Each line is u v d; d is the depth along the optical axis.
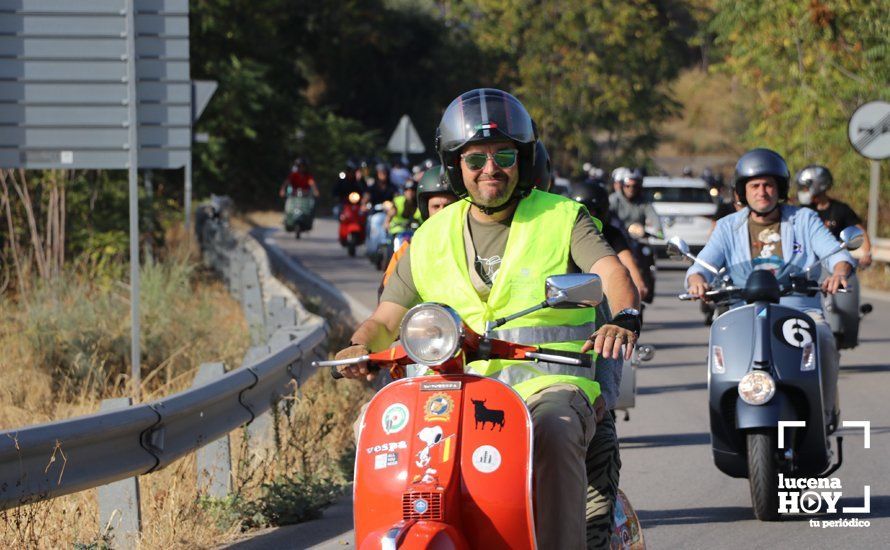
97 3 13.23
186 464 9.48
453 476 5.06
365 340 5.80
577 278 5.20
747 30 31.75
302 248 40.22
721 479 10.45
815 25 30.19
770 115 32.09
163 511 8.43
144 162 13.42
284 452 9.84
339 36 74.50
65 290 17.09
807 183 14.71
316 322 13.39
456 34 78.50
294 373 11.27
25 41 13.19
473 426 5.14
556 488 5.28
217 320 17.56
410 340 5.12
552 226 5.72
